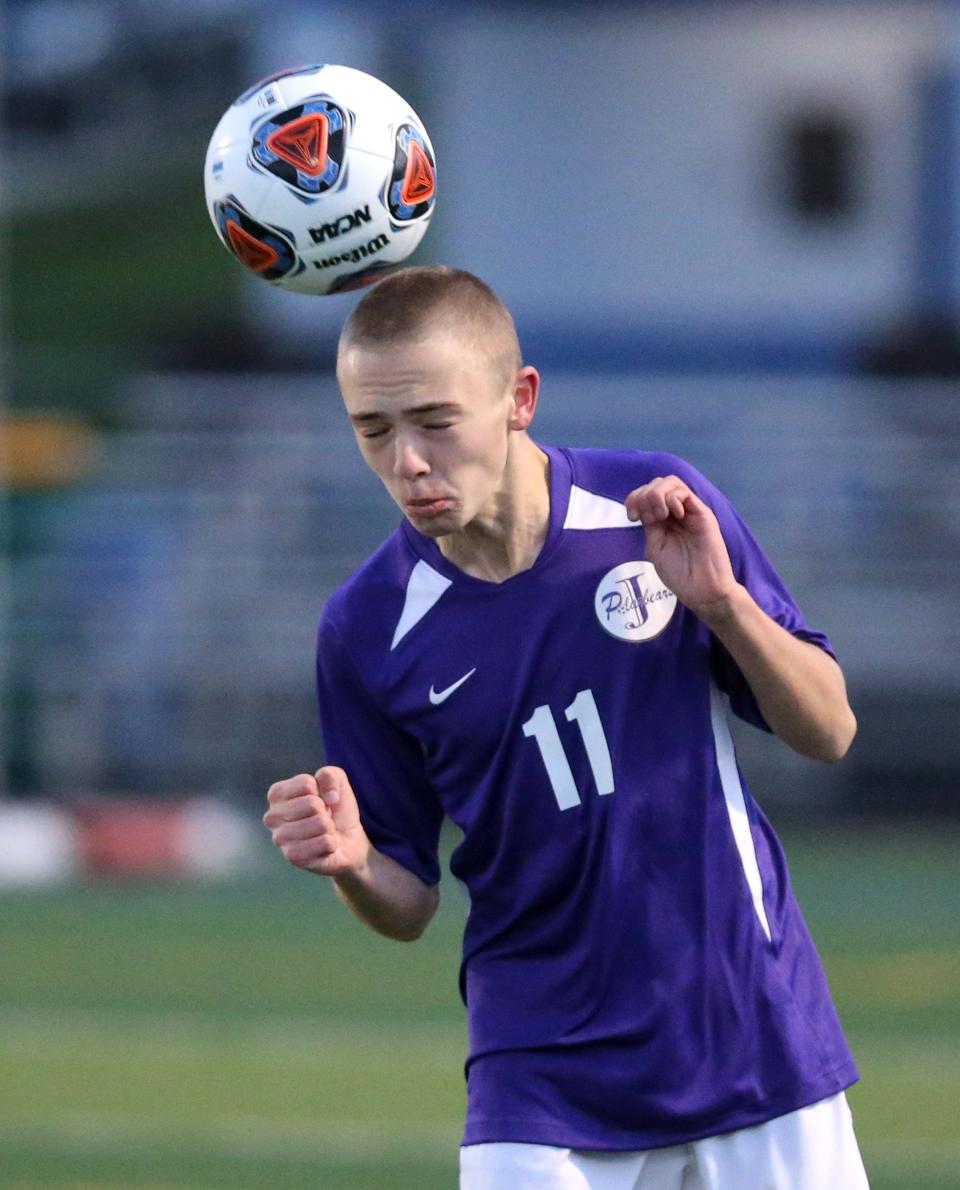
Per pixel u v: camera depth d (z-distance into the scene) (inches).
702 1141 560.7
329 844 558.6
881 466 3029.0
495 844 586.2
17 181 4490.7
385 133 591.2
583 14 3260.3
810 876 2292.1
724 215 3287.4
